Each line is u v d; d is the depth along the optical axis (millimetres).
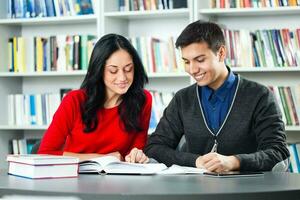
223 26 3818
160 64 3885
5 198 1630
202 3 3832
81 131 2592
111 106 2625
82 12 4055
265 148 2316
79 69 4066
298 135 3830
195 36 2328
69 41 4090
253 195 1530
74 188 1626
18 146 4273
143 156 2275
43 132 4406
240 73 3951
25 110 4246
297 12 3766
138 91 2613
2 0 4301
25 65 4227
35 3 4176
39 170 1913
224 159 2090
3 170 2242
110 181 1825
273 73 3906
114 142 2609
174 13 3863
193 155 2281
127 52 2510
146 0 3924
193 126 2520
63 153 2502
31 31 4434
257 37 3721
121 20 4125
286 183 1749
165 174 2053
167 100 3895
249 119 2432
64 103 2596
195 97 2547
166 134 2574
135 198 1498
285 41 3676
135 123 2598
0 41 4254
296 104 3686
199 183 1754
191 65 2348
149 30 4148
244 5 3744
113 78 2492
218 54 2400
